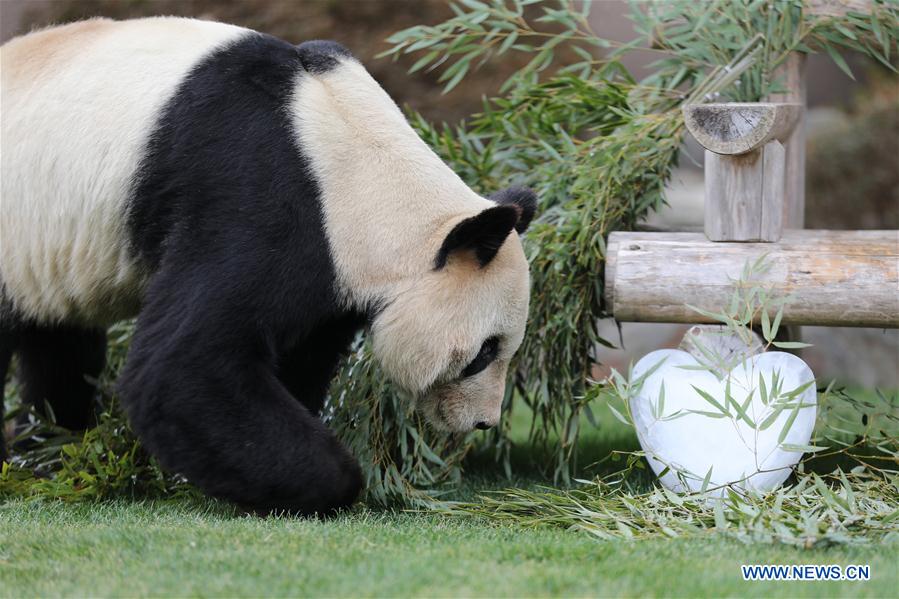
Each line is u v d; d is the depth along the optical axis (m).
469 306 7.78
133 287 8.28
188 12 16.84
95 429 9.11
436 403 8.35
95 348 9.92
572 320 9.67
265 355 7.53
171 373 7.34
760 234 8.94
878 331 18.05
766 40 10.07
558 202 10.31
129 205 7.86
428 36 11.02
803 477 8.11
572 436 9.87
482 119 11.12
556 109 10.88
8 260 8.42
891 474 8.91
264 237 7.42
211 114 7.68
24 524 7.39
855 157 20.81
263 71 7.80
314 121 7.68
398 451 9.35
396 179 7.77
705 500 7.80
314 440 7.59
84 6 16.72
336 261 7.62
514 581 5.71
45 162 8.09
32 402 10.02
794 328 10.06
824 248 8.83
